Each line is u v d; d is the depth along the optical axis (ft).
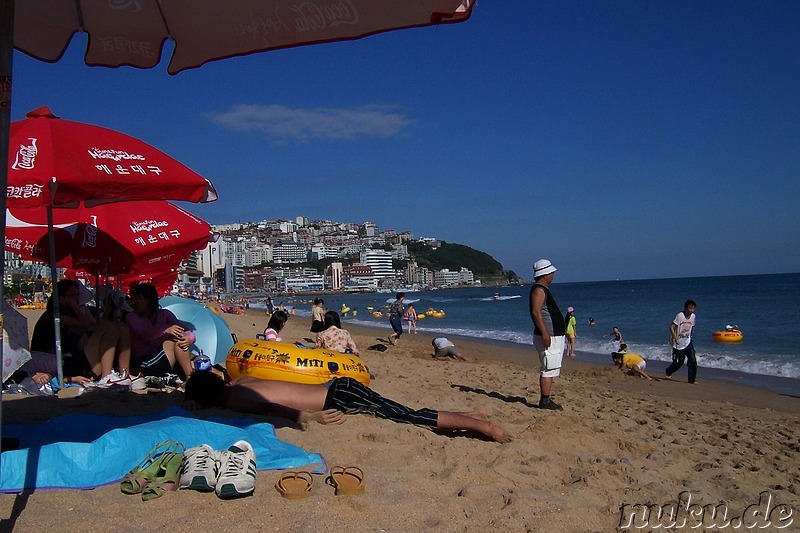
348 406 17.76
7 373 17.37
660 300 182.80
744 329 83.41
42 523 9.51
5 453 11.24
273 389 17.76
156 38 10.96
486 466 14.19
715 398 36.14
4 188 8.79
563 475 14.32
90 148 16.14
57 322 21.66
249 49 10.33
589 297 225.76
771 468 17.16
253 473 11.38
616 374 43.88
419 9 8.54
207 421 14.38
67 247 23.97
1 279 8.95
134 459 12.11
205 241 27.99
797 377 45.34
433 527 10.35
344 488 11.49
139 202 26.27
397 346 64.54
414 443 15.65
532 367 49.19
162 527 9.62
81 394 20.01
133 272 29.91
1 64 8.70
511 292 469.57
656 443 18.40
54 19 11.03
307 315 179.22
